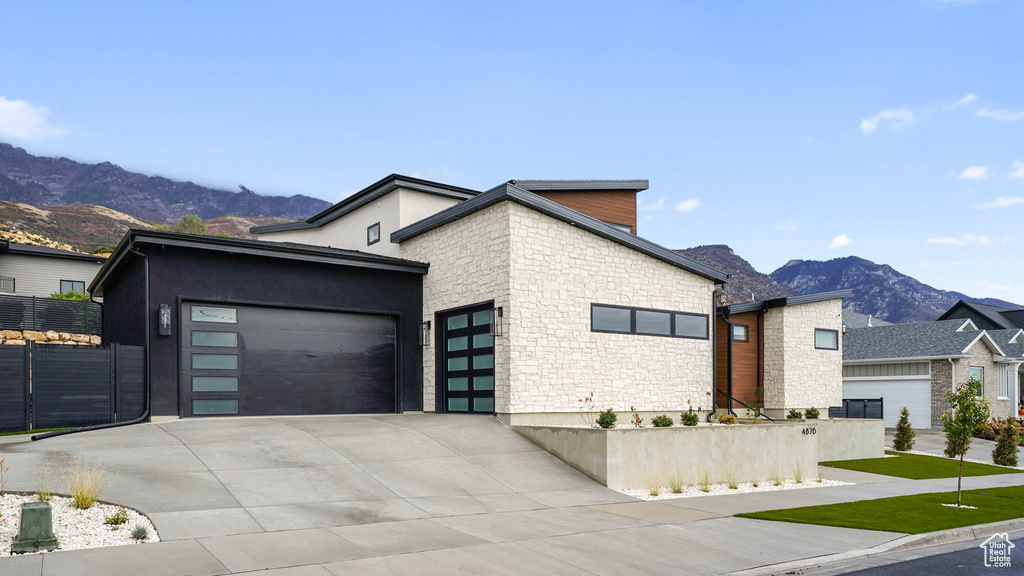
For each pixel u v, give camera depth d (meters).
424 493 10.62
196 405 14.95
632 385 17.14
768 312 22.62
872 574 7.80
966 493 14.27
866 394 34.19
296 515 8.77
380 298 17.61
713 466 14.38
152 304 14.52
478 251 16.23
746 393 22.20
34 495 8.48
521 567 7.29
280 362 16.09
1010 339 35.94
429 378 17.77
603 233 16.78
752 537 9.24
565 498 11.41
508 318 15.08
